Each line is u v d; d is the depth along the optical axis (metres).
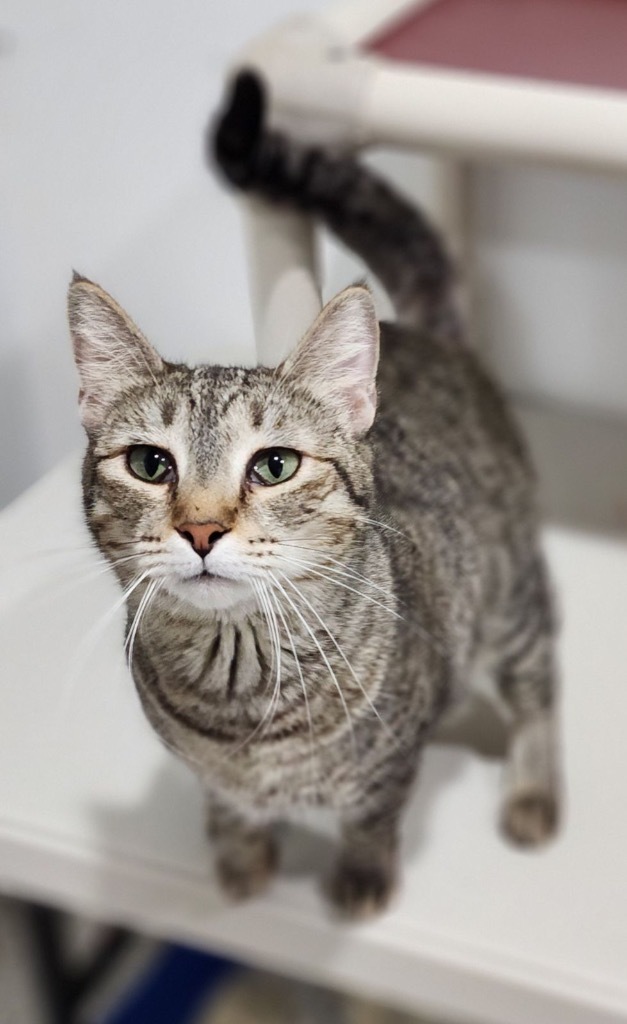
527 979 0.78
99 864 0.84
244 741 0.77
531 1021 0.79
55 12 0.90
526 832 0.89
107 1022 1.29
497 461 1.02
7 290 0.74
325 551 0.69
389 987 0.83
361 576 0.72
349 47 0.97
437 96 0.85
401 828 0.90
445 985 0.81
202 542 0.66
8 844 0.84
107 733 0.83
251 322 0.74
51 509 0.75
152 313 0.73
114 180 0.82
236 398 0.65
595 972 0.78
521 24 1.05
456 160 1.26
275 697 0.74
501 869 0.86
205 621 0.71
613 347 1.43
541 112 0.82
